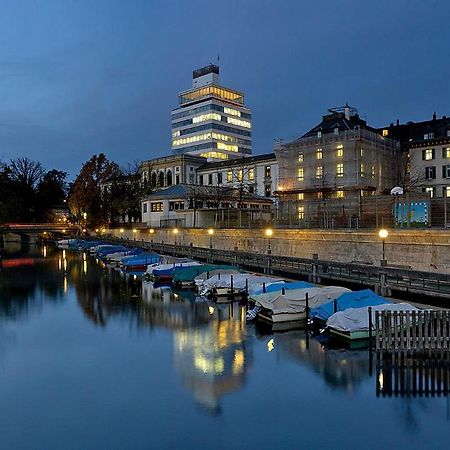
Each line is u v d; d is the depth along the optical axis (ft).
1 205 354.33
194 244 223.30
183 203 270.26
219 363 72.02
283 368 68.64
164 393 61.31
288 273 136.98
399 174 256.73
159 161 390.83
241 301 118.01
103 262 225.97
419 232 114.73
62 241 337.31
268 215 230.68
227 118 487.20
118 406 57.82
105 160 386.32
